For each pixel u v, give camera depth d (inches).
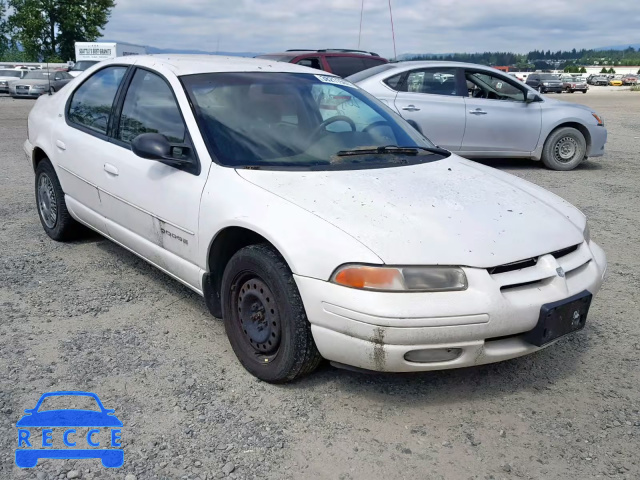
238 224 123.2
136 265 189.9
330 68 438.6
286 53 446.9
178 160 139.3
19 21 2100.1
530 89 370.9
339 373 130.0
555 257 121.3
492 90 369.7
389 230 111.7
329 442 107.7
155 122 154.4
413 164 143.2
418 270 106.7
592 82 2901.1
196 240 135.5
